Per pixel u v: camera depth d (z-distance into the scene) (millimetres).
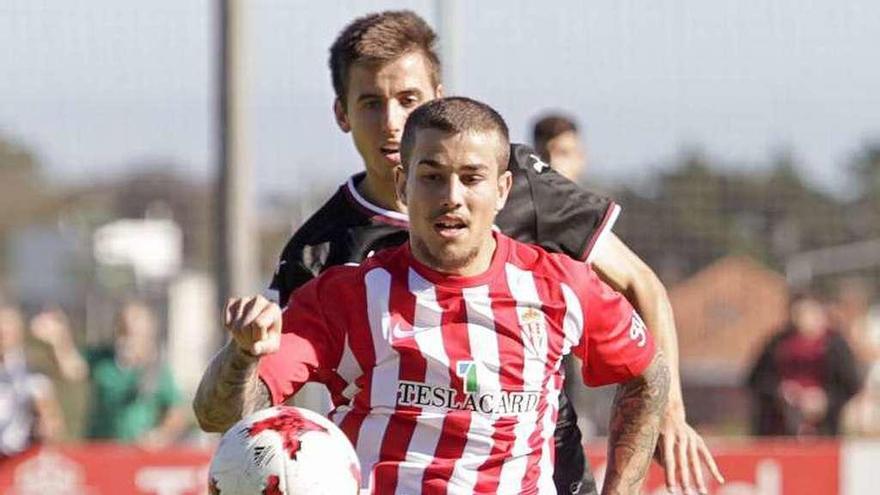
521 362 14023
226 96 36531
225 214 36531
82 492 33812
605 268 17172
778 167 41875
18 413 37406
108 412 39906
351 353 14047
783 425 40906
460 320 14000
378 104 16641
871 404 44594
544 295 14227
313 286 14305
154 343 41312
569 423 17188
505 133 13945
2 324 37562
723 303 42625
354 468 12969
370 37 16688
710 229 41094
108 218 74188
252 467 12711
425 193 13641
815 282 43219
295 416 13047
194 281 71875
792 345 41000
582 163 28422
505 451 13961
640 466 15086
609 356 14680
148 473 33906
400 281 14086
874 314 51500
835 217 41344
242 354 12992
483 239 13891
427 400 13930
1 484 33781
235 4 36500
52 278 69688
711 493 34812
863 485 35344
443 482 13852
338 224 16844
